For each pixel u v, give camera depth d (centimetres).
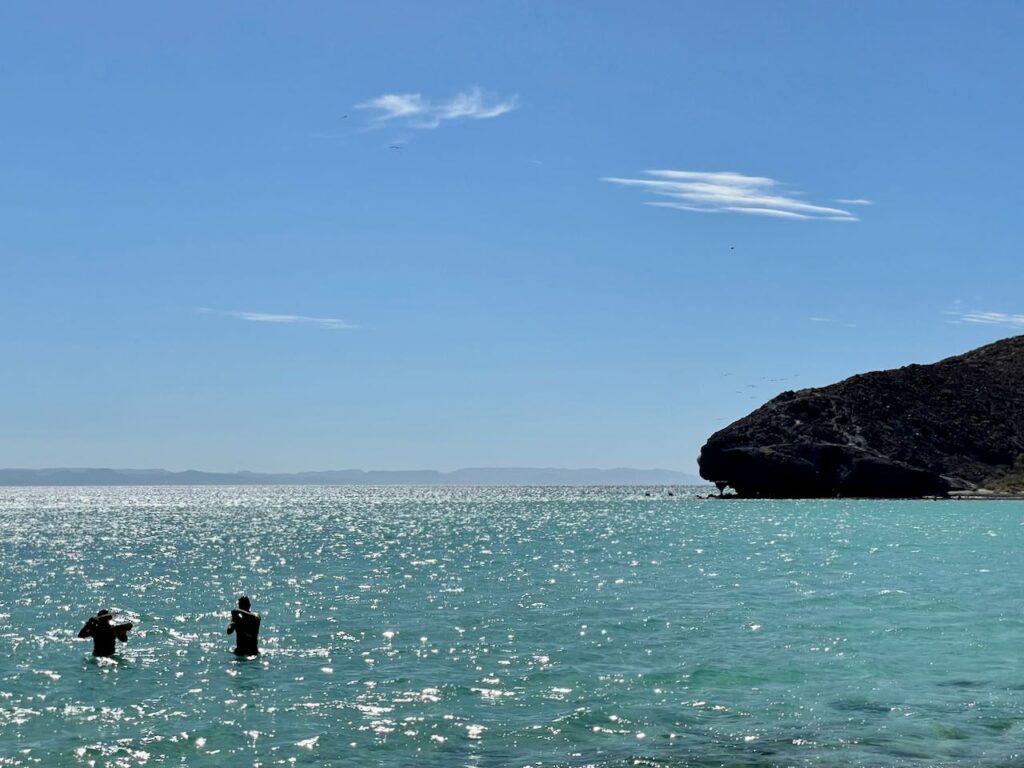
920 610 3662
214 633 3381
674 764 1858
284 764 1877
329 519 14838
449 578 5191
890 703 2291
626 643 3050
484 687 2477
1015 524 10188
